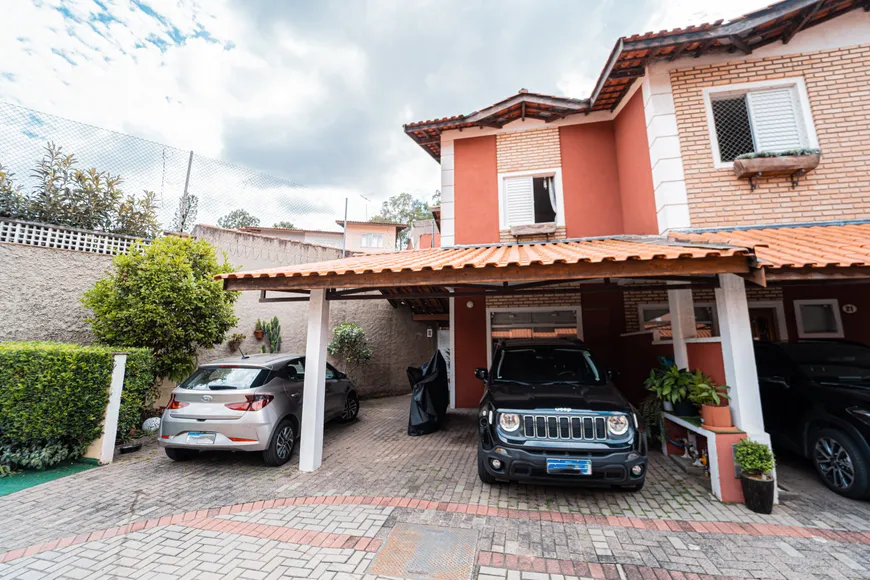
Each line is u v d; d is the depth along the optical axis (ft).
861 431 14.11
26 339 24.18
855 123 21.72
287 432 19.84
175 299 23.66
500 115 29.94
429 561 11.10
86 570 10.71
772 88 22.91
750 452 14.17
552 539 12.19
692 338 18.39
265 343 34.14
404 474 17.75
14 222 24.62
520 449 14.19
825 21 22.72
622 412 14.44
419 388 25.49
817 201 21.47
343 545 11.94
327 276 17.26
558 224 29.07
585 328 29.12
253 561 11.14
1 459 17.30
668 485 16.07
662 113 23.39
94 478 17.24
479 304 31.68
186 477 17.38
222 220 35.29
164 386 28.14
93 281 27.14
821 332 25.18
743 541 11.93
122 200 30.81
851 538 11.94
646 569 10.68
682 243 18.44
